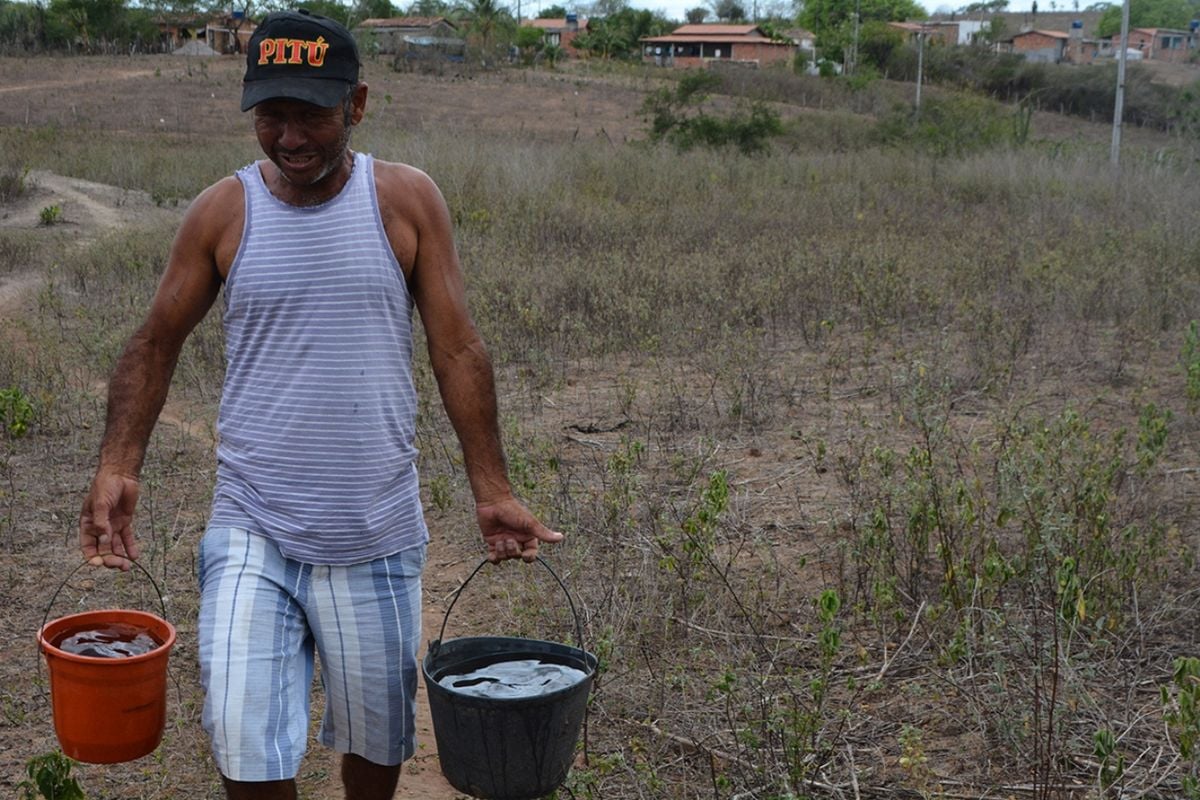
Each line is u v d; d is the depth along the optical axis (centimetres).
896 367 779
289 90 244
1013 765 340
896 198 1625
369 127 3020
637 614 431
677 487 570
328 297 255
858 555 447
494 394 273
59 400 729
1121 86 1944
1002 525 434
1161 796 321
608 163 1903
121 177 2180
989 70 5078
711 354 803
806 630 421
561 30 8512
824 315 927
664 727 362
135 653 260
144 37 6259
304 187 259
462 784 266
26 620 445
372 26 6350
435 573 496
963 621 395
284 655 254
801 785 329
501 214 1422
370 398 259
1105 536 442
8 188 1950
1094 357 799
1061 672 366
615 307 902
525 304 930
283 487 258
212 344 827
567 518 518
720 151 2306
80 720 254
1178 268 1027
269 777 244
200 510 558
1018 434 551
